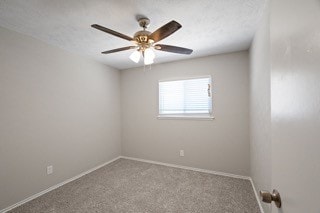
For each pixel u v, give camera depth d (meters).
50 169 2.33
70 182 2.58
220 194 2.22
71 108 2.66
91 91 3.05
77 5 1.51
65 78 2.57
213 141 2.91
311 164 0.39
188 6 1.55
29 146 2.09
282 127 0.60
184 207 1.95
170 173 2.91
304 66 0.43
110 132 3.51
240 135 2.72
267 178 1.54
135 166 3.25
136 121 3.65
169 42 2.35
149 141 3.50
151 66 3.48
